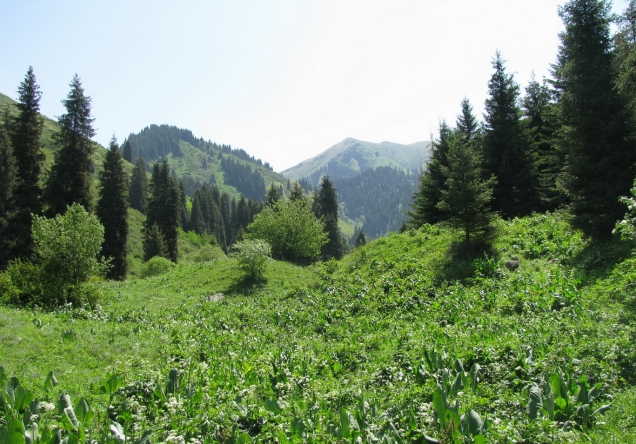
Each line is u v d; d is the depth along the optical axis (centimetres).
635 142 1455
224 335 1466
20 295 1670
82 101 3825
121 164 4378
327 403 793
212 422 690
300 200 4794
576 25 1611
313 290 2166
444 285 1677
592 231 1524
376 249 2531
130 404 755
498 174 2617
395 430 604
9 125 3516
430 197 3145
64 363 995
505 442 559
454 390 749
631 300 1013
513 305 1306
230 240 12162
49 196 3550
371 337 1270
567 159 1597
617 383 707
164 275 3191
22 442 527
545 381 715
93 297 1866
